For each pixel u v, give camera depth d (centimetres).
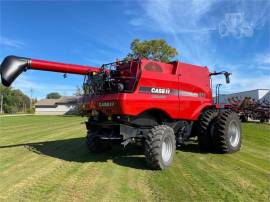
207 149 974
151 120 812
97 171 707
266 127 1706
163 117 836
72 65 840
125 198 522
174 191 560
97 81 818
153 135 725
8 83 780
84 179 638
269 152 965
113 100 734
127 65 796
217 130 920
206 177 658
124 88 766
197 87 912
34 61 794
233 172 702
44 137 1388
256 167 753
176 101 834
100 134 834
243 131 1505
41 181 624
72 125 2225
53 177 654
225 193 551
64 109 7700
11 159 850
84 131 1680
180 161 825
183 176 666
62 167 748
